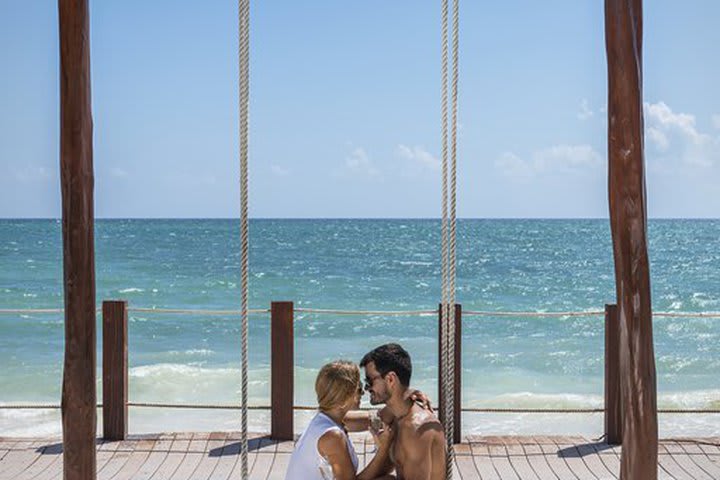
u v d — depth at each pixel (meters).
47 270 28.33
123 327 5.58
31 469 5.02
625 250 3.33
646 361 3.33
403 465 3.47
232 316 16.05
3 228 71.00
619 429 5.51
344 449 3.45
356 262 33.41
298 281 25.34
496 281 26.00
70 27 3.29
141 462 5.17
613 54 3.32
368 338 14.06
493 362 12.01
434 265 31.81
